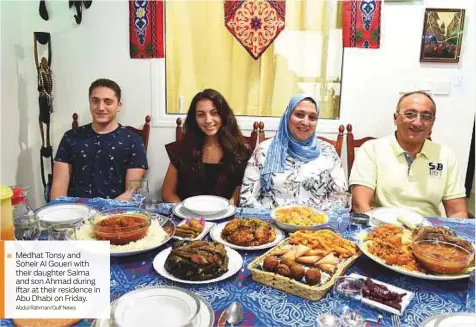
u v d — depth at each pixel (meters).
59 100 2.75
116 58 2.67
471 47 2.45
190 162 2.22
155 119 2.72
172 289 0.99
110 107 2.29
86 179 2.33
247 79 2.71
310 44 2.62
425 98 1.96
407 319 0.94
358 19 2.48
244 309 0.98
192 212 1.56
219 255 1.12
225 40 2.67
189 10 2.64
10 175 2.57
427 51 2.47
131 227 1.25
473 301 0.99
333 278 1.06
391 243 1.24
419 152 2.02
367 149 2.10
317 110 1.96
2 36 2.46
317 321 0.90
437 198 2.01
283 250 1.20
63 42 2.67
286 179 1.93
